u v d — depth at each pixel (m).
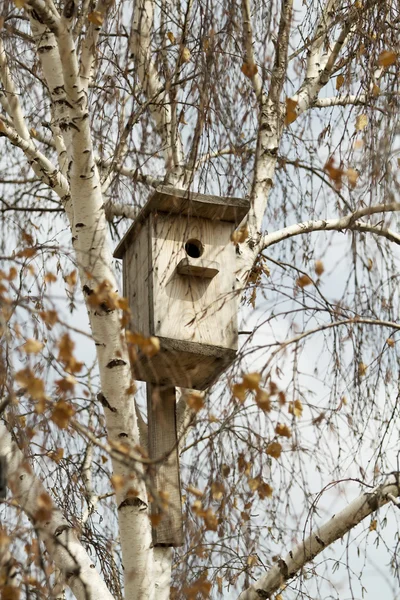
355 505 8.37
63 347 6.87
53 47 9.10
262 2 9.89
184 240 9.06
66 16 8.30
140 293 9.12
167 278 8.92
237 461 8.09
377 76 10.20
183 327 8.80
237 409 7.68
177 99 9.90
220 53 9.30
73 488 9.76
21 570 6.73
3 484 6.96
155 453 8.58
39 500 6.87
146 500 8.14
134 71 9.29
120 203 10.59
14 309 7.03
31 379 6.81
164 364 8.70
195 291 8.96
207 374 8.97
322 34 10.52
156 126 10.50
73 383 6.96
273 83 9.82
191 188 9.34
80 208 8.48
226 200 9.12
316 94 10.66
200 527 8.00
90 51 8.98
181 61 9.73
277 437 7.83
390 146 8.62
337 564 8.72
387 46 9.57
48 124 10.73
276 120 10.07
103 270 8.36
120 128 9.73
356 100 9.61
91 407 9.30
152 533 8.34
